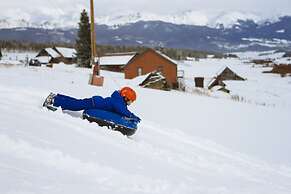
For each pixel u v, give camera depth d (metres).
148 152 7.30
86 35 83.38
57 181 3.97
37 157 4.67
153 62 67.31
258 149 12.16
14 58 128.50
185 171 6.36
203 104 20.70
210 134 12.84
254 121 17.53
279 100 60.06
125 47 178.38
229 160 8.84
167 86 44.50
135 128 8.61
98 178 4.51
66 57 107.81
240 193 5.36
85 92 16.41
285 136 15.06
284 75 119.44
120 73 74.50
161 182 4.95
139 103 16.52
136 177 4.92
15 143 4.86
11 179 3.67
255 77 111.62
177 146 9.11
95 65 23.00
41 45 179.12
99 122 8.38
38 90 11.95
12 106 8.06
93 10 23.30
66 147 5.51
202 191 5.01
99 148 6.17
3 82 14.61
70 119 8.04
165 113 15.08
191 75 89.06
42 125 6.66
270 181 7.29
